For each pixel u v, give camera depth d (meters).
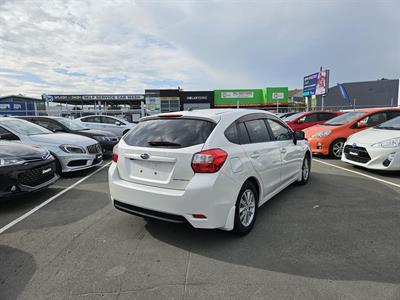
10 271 2.62
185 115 3.29
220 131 3.08
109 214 4.05
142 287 2.36
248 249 2.97
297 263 2.68
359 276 2.45
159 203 2.93
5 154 4.35
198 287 2.34
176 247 3.04
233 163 3.02
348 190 5.00
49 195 5.01
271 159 3.86
